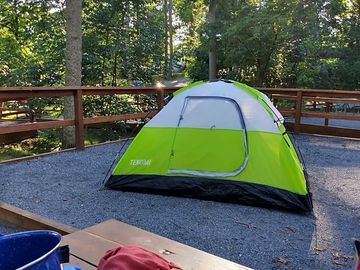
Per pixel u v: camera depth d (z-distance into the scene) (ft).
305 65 43.45
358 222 9.65
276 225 9.33
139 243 5.16
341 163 16.30
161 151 11.52
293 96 23.56
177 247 5.12
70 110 21.95
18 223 9.05
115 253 3.84
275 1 41.14
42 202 10.43
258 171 10.68
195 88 12.07
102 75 28.37
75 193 11.30
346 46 44.98
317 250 8.00
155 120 11.91
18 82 26.53
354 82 43.62
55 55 27.17
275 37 41.57
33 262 2.86
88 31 28.14
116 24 28.53
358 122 32.22
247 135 11.00
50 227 8.23
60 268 3.14
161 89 20.90
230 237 8.55
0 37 29.81
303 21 41.70
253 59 44.04
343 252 7.93
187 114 11.60
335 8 42.57
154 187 11.39
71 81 22.18
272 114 11.54
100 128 26.84
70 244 5.04
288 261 7.48
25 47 30.30
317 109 37.32
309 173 14.55
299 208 10.13
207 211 10.16
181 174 11.25
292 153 10.98
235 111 11.32
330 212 10.34
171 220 9.46
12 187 11.64
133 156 11.73
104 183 12.14
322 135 23.08
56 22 27.04
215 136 11.21
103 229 5.59
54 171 13.64
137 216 9.66
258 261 7.47
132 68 29.53
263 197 10.47
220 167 11.00
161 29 31.37
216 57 48.14
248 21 40.91
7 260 3.28
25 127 14.40
